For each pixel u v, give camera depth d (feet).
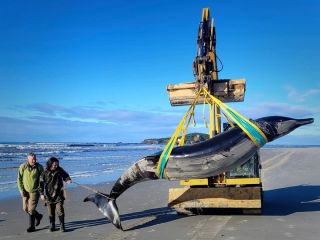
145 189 53.11
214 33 34.47
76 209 38.52
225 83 32.78
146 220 31.30
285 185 51.96
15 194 52.06
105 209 27.96
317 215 30.99
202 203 30.94
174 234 25.99
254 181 30.66
